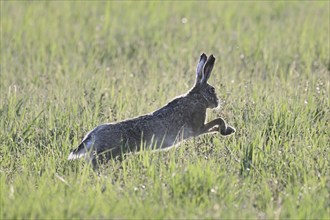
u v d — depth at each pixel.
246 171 29.39
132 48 56.31
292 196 26.67
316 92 39.81
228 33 60.59
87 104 38.34
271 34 59.03
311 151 31.39
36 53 54.56
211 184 27.34
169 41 57.28
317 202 26.19
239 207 25.70
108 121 35.88
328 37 57.69
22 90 42.41
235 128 34.59
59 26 63.78
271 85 43.16
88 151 30.25
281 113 35.62
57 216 24.19
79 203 25.34
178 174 27.66
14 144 33.25
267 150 31.72
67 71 48.94
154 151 31.73
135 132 30.95
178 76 45.22
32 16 66.50
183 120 32.41
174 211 25.03
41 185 27.64
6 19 64.69
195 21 64.94
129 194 26.88
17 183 27.94
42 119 36.19
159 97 40.03
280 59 51.91
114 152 30.52
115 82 44.69
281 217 25.06
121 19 65.94
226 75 45.34
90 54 53.62
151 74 47.03
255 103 37.56
